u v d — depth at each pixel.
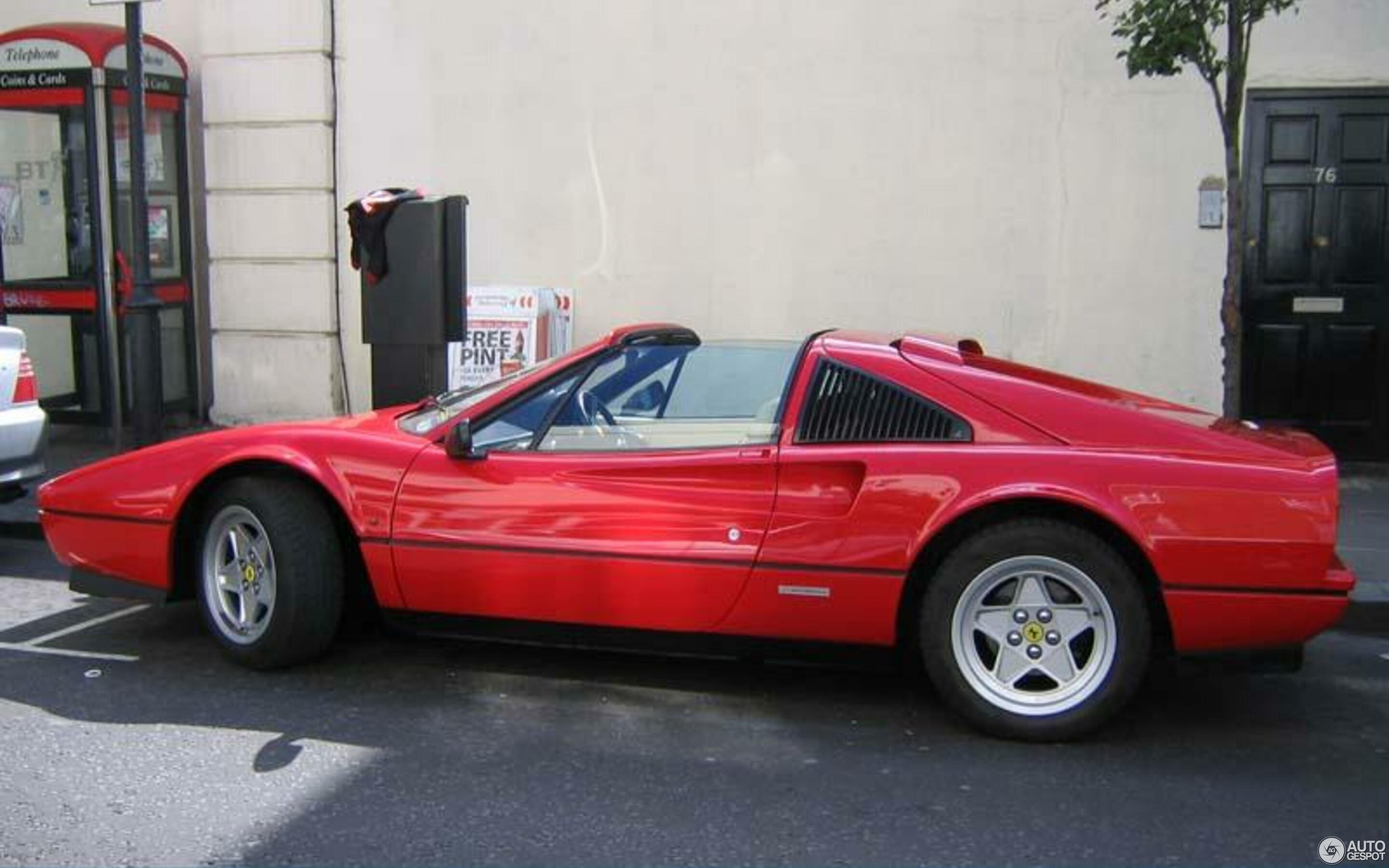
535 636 5.24
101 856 3.89
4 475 7.26
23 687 5.39
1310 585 4.61
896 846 4.00
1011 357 9.51
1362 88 8.92
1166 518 4.64
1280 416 9.27
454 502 5.20
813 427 5.00
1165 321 9.25
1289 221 9.13
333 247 10.62
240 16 10.48
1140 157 9.16
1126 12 7.88
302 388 10.73
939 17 9.35
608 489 5.06
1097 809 4.28
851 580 4.84
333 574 5.45
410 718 5.06
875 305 9.71
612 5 9.91
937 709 5.21
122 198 10.35
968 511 4.77
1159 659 5.09
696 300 10.04
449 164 10.38
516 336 9.68
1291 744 4.89
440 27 10.25
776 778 4.52
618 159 10.05
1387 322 9.11
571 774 4.54
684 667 5.70
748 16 9.68
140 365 8.42
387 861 3.88
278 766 4.59
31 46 9.90
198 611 6.52
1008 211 9.41
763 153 9.77
